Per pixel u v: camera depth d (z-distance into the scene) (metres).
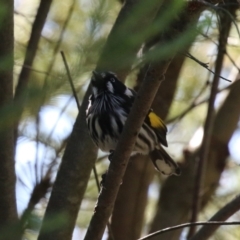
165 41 4.05
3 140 5.95
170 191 9.97
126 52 3.42
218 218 7.11
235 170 11.78
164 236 9.54
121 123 8.06
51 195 7.62
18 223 3.40
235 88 10.45
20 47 8.77
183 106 12.03
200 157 8.59
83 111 8.11
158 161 8.85
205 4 4.84
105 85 8.33
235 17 8.02
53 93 3.25
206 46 10.55
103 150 8.17
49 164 8.32
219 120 10.30
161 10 3.80
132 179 9.86
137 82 9.41
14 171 6.30
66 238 7.27
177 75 10.06
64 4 9.56
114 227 9.83
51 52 6.42
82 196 7.66
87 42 3.36
